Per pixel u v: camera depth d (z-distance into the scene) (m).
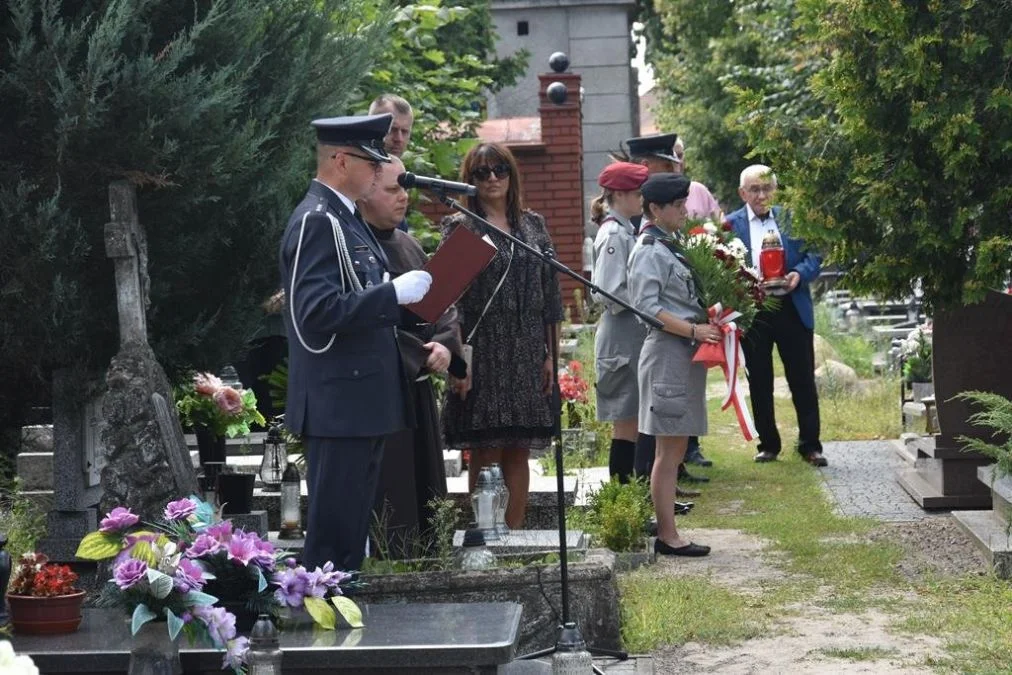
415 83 13.74
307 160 8.24
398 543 7.12
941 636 7.07
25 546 7.08
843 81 8.98
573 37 37.00
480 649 5.10
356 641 5.20
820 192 9.40
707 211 12.70
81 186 7.22
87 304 7.30
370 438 5.93
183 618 4.93
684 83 33.22
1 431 8.03
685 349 9.00
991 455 9.12
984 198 8.97
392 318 5.75
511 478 8.44
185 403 8.74
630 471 10.16
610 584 6.68
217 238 7.86
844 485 11.86
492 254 6.47
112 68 7.00
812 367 13.02
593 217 10.85
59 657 5.00
